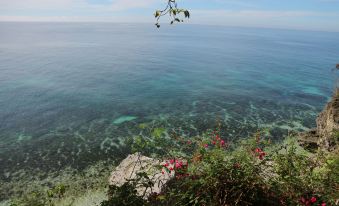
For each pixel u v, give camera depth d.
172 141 20.19
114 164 17.52
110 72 52.59
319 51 111.19
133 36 183.38
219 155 5.71
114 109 29.27
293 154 6.20
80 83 42.34
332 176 5.57
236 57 82.06
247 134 22.42
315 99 34.97
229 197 5.20
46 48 95.00
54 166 17.22
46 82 42.44
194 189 5.41
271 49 113.56
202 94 36.44
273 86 42.81
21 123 24.86
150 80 45.69
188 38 175.25
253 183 5.23
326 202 5.18
